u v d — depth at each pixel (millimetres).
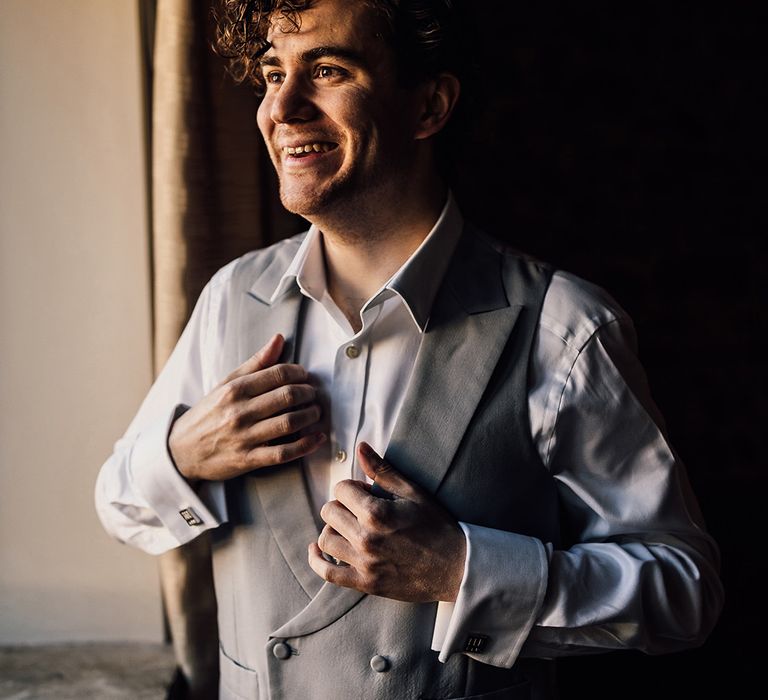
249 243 1579
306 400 1140
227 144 1546
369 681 1117
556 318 1141
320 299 1188
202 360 1301
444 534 1061
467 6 1221
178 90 1485
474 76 1261
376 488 1100
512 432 1115
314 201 1092
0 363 1609
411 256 1156
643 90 3111
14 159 1568
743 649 2635
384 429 1152
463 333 1145
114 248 1595
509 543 1064
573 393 1118
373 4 1065
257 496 1176
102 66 1557
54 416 1626
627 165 3137
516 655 1076
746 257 3180
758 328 3199
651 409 1194
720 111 3131
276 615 1155
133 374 1620
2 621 1676
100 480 1290
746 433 3205
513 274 1195
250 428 1125
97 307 1606
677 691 2496
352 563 1057
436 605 1118
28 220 1582
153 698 1505
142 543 1283
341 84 1074
